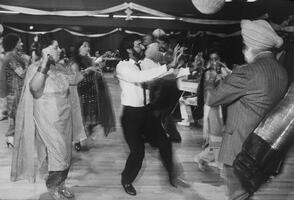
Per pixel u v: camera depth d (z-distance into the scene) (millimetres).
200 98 4152
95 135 5199
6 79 4285
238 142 1948
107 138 5090
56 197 2883
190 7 10453
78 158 4188
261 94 1874
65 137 2770
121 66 2938
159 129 3504
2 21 12062
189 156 4352
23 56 5066
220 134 3855
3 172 3600
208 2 3648
